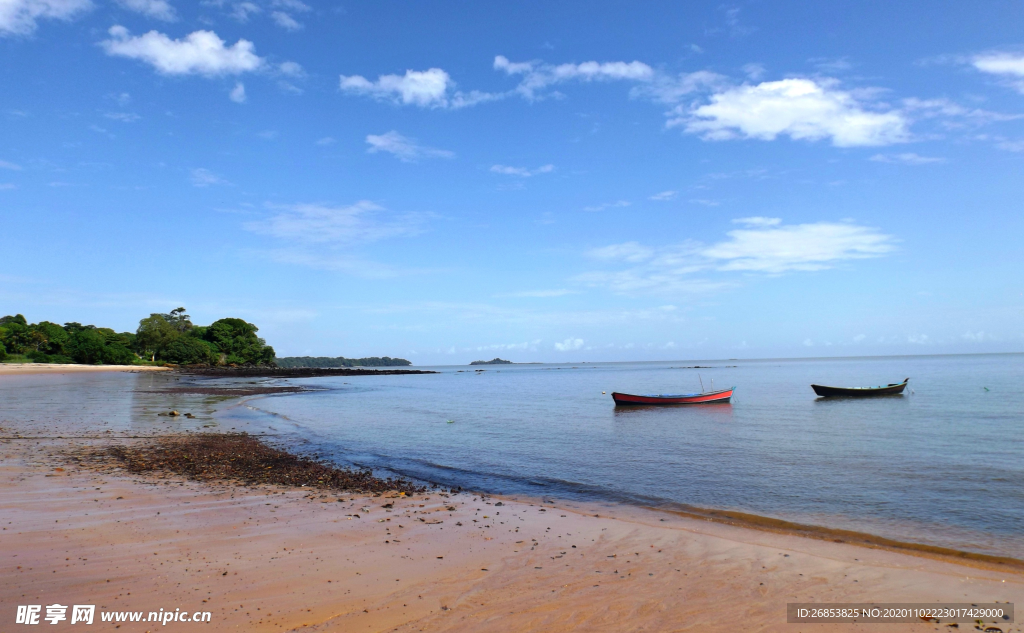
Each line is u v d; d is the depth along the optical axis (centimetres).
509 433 2928
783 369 16562
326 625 662
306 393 6831
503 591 797
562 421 3538
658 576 874
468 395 6619
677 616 724
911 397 4878
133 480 1483
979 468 1859
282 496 1384
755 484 1667
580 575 872
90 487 1359
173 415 3403
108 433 2516
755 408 4275
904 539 1129
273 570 847
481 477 1792
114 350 12450
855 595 809
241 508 1234
